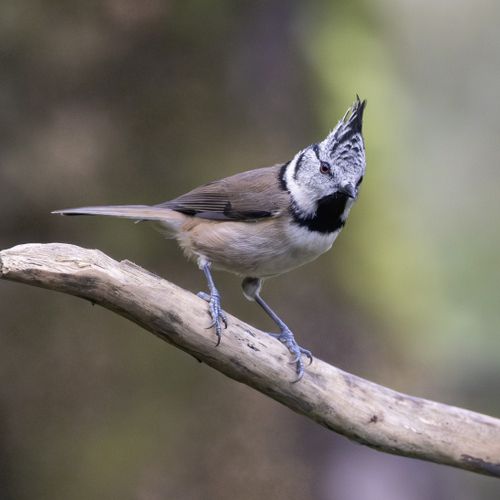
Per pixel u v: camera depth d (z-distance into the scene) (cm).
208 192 930
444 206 1889
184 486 1191
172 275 1238
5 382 1191
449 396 1661
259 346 796
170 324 763
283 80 1318
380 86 1407
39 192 1218
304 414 826
